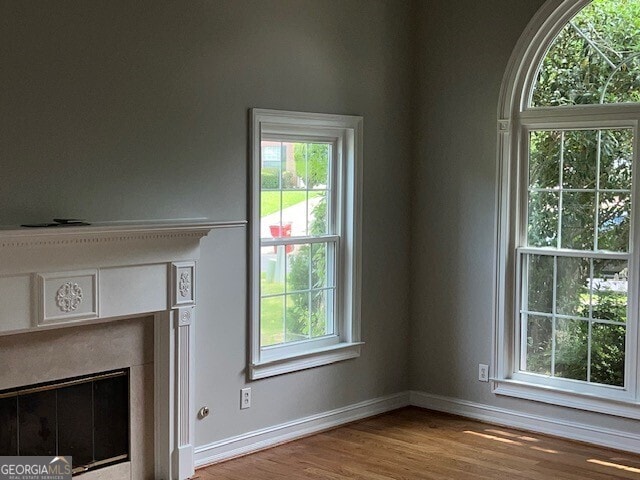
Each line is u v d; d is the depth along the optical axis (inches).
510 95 213.8
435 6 226.4
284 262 203.9
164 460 172.1
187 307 171.5
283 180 202.2
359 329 219.9
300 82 199.9
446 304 229.3
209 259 181.8
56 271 146.4
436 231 230.2
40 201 151.6
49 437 154.5
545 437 209.0
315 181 210.5
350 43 212.5
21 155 148.4
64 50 153.6
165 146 171.8
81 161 157.5
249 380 192.5
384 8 221.6
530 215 216.2
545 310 214.2
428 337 233.8
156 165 170.4
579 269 208.1
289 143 203.2
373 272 224.4
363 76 216.8
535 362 216.5
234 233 187.0
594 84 204.2
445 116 226.4
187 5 173.9
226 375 187.3
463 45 221.6
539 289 215.0
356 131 214.7
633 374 198.8
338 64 209.5
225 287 185.8
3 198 146.3
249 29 187.0
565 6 205.2
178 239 167.0
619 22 199.8
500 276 217.5
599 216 204.7
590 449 199.6
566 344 210.8
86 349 157.9
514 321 218.5
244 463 185.9
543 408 212.4
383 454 193.5
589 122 203.8
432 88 228.5
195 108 176.9
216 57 180.4
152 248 162.6
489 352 220.7
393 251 230.1
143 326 168.4
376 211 223.8
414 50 231.3
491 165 218.1
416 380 236.5
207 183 180.4
